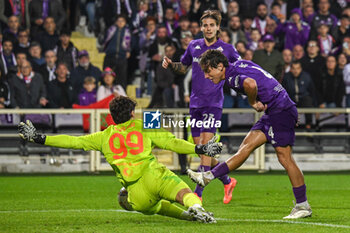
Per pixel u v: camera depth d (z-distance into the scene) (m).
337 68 40.69
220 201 22.73
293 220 16.89
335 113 39.03
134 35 43.78
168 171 14.53
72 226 15.81
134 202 14.61
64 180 32.62
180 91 38.56
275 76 39.38
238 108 37.84
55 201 22.80
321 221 16.66
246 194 25.38
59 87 40.19
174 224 15.98
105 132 14.85
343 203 21.88
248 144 16.92
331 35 42.59
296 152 39.31
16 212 19.28
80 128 37.94
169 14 43.81
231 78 16.70
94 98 40.44
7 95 39.59
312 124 38.91
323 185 29.69
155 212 15.11
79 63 40.97
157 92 39.25
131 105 14.87
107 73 39.78
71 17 49.16
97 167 36.91
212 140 14.23
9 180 32.75
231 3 43.12
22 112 36.75
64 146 14.66
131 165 14.49
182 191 14.12
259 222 16.42
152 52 41.47
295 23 42.50
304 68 40.78
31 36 42.56
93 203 22.02
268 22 42.72
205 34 20.73
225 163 16.53
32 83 39.56
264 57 39.56
